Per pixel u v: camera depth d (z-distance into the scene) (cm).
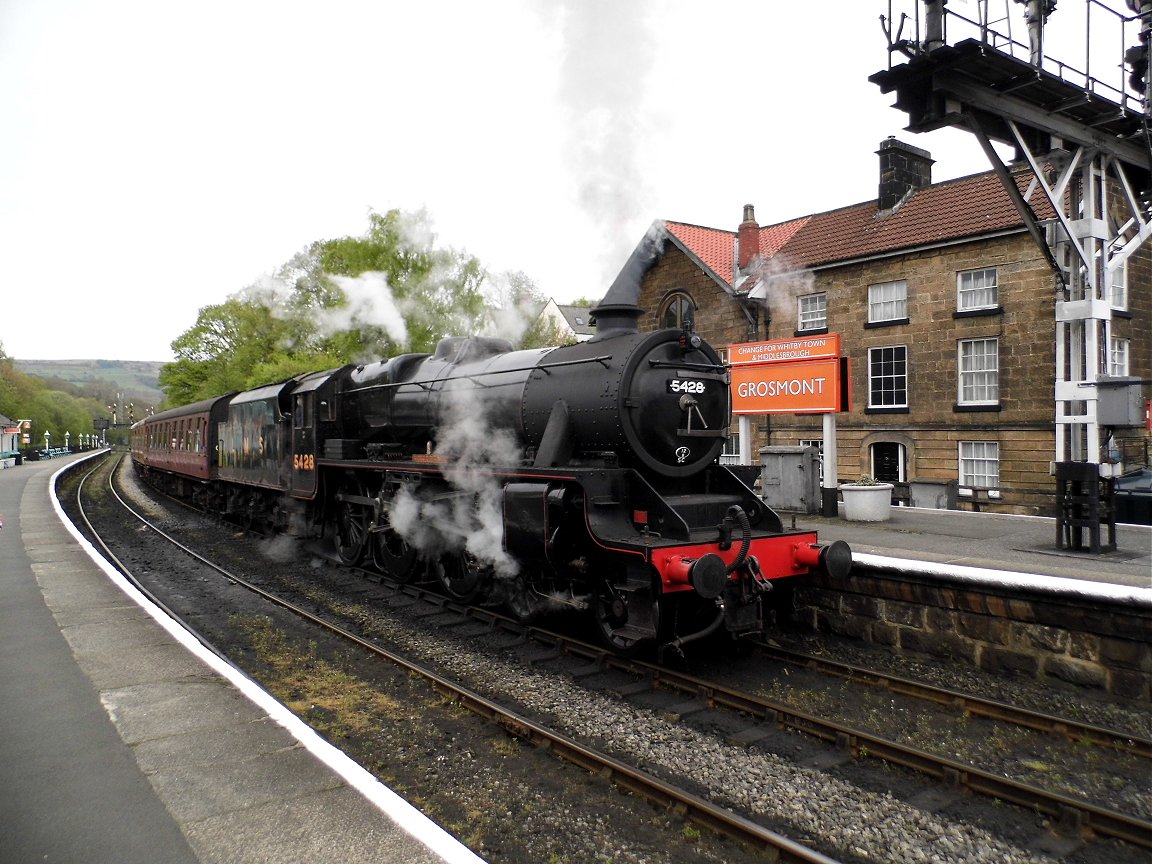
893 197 1903
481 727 574
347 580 1121
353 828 374
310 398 1227
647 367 739
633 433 723
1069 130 965
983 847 423
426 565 1033
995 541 1050
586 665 721
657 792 461
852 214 2020
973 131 919
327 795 407
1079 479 947
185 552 1404
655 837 429
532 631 805
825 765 521
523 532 740
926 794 484
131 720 510
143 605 827
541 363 834
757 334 2003
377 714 600
